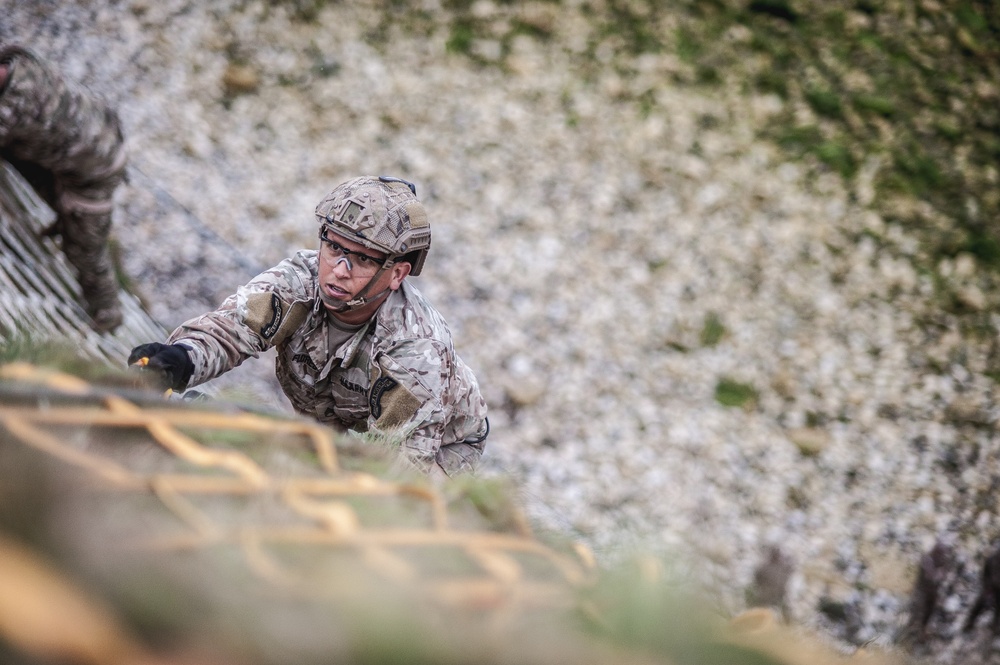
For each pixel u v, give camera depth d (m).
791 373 32.59
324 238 8.79
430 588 2.47
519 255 34.72
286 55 40.28
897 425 31.58
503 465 27.34
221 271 30.86
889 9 45.12
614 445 29.11
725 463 29.33
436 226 35.12
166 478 2.77
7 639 1.57
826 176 39.34
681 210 37.34
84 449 2.84
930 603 17.14
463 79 40.94
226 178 34.94
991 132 42.06
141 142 35.00
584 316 33.12
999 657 16.83
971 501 29.59
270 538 2.53
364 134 38.25
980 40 44.72
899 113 41.78
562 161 38.44
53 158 14.98
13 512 1.97
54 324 14.56
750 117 40.97
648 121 40.25
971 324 35.44
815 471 29.62
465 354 31.02
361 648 2.01
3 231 15.72
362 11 42.56
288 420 3.76
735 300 34.69
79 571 1.88
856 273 36.31
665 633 2.55
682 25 43.72
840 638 23.69
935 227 38.31
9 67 14.11
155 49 38.72
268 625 1.97
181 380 8.14
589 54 42.41
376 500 3.18
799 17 44.50
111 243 27.06
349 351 9.20
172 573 2.05
